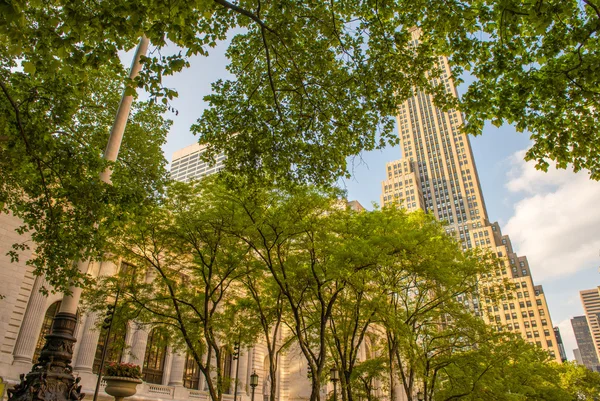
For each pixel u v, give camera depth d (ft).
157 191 66.85
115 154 51.21
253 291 77.36
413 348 68.33
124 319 69.26
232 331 85.25
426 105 550.77
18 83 43.57
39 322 93.97
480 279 99.04
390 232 74.90
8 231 91.45
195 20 32.55
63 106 45.11
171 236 68.59
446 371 95.40
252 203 62.75
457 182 494.59
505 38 40.96
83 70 36.58
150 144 73.92
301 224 66.08
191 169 548.72
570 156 47.29
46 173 50.62
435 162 517.55
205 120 51.16
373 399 104.42
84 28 33.01
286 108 51.11
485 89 45.98
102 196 46.55
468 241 449.48
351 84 47.85
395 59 46.57
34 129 43.55
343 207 87.97
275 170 51.83
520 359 99.91
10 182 52.90
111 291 69.41
